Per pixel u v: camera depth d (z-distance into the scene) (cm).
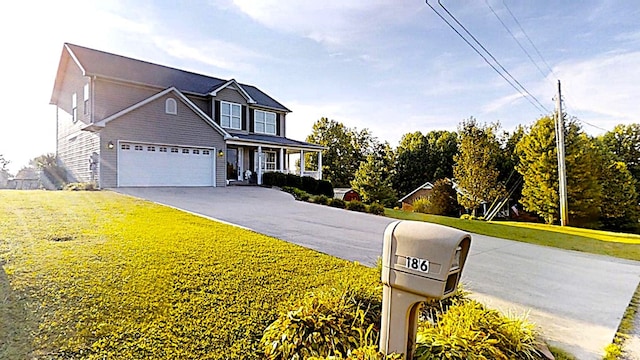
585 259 804
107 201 1002
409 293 217
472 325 281
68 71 1767
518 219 2803
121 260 457
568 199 2147
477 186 2403
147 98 1530
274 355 273
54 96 1911
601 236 1255
